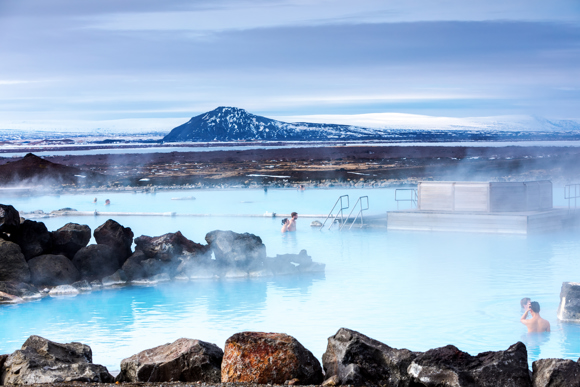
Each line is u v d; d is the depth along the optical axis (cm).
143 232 2120
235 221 2420
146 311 1079
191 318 1020
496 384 540
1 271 1237
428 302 1091
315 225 2202
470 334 898
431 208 2050
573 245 1680
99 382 598
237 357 593
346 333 619
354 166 6166
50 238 1404
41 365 609
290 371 587
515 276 1304
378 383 580
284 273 1388
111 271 1387
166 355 632
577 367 539
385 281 1280
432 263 1470
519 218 1839
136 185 4388
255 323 978
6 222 1323
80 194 3806
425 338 881
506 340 869
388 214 2059
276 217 2523
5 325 995
